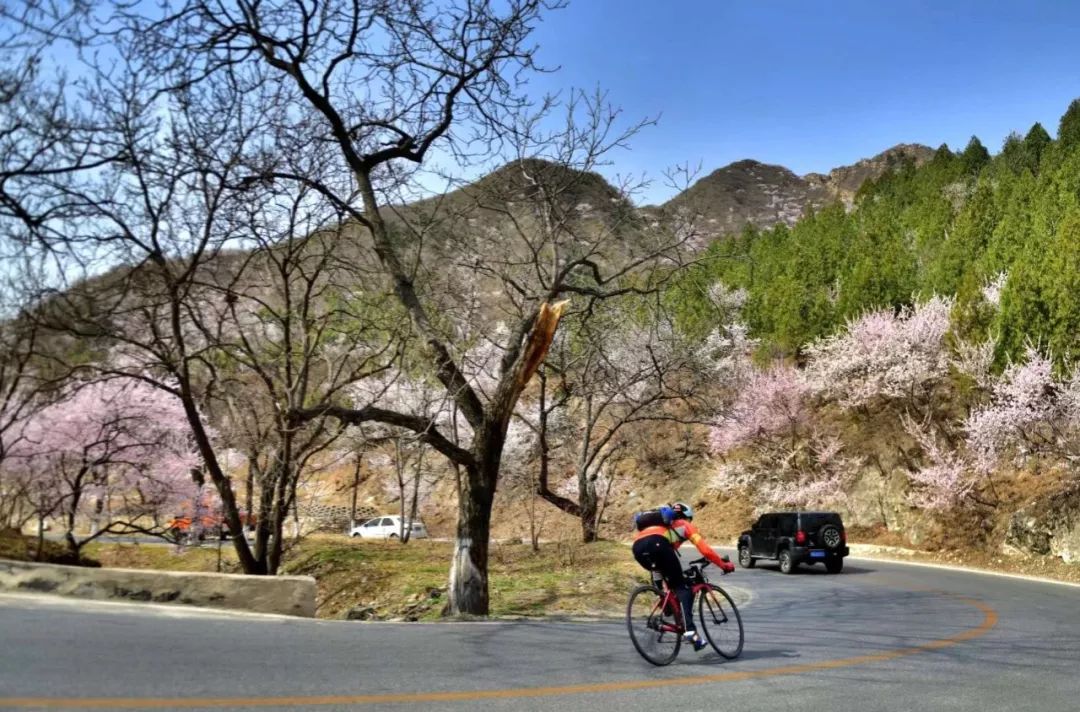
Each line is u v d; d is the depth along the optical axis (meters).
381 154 14.16
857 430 36.94
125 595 10.22
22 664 6.12
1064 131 75.62
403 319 17.42
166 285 14.78
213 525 26.56
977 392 30.53
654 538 8.46
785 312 46.69
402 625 10.38
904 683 7.46
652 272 17.50
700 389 31.77
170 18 11.84
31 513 23.14
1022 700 6.85
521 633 10.09
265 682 6.14
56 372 16.34
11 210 11.41
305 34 12.93
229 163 13.41
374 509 50.81
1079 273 27.17
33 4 9.20
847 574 24.12
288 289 17.53
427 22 13.58
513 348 14.21
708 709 6.12
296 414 12.52
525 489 29.77
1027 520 25.89
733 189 183.88
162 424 20.16
